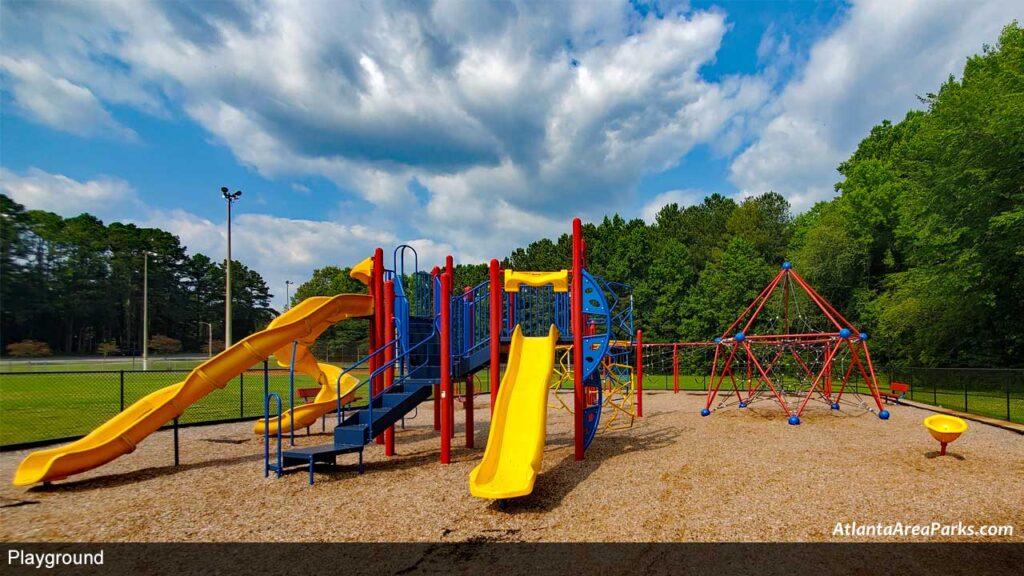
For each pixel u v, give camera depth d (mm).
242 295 102500
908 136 34531
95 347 76375
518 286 9883
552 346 8352
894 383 18891
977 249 21359
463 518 5719
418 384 8906
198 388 8211
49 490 6957
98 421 13633
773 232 51188
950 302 23859
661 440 10602
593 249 53156
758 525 5367
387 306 9812
